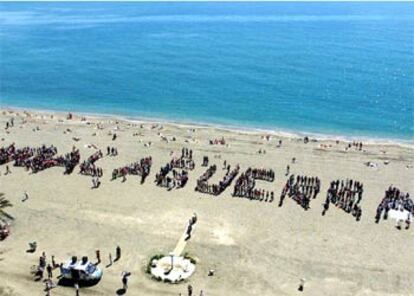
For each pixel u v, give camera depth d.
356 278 49.97
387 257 53.31
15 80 148.88
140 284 48.44
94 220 60.31
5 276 49.22
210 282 48.91
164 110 115.19
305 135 97.56
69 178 72.12
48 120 104.56
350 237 56.91
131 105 119.81
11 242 55.47
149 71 159.38
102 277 49.47
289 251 54.22
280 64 169.25
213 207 63.53
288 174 73.69
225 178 70.94
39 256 52.78
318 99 123.94
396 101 122.56
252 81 143.12
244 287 48.31
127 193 67.44
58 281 48.78
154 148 84.12
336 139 95.06
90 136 91.12
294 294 47.50
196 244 55.31
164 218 60.84
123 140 88.69
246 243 55.66
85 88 137.75
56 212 62.19
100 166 76.19
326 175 73.56
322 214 61.88
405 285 49.00
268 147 86.25
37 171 74.38
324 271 51.00
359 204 64.31
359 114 111.94
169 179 70.56
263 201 65.12
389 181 71.75
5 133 92.88
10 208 62.88
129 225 59.22
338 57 184.50
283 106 117.69
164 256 52.84
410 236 57.16
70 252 53.69
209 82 142.12
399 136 97.94
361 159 80.75
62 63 177.50
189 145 86.00
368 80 145.88
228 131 97.75
